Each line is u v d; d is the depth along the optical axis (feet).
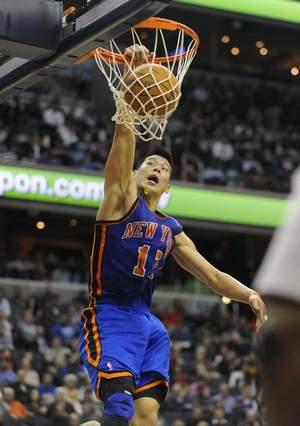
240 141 76.23
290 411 2.62
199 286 66.28
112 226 13.33
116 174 13.19
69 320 56.03
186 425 46.93
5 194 57.47
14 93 15.89
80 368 49.08
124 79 13.05
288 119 82.69
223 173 70.79
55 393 44.11
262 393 2.69
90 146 66.80
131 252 13.37
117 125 13.12
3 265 63.82
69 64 14.25
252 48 86.69
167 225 13.75
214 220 64.95
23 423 40.52
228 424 46.85
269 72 87.92
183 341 59.36
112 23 12.45
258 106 82.84
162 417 47.11
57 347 50.42
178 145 71.20
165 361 13.61
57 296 60.03
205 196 64.90
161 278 72.08
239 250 76.64
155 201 13.99
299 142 79.46
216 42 85.35
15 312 54.60
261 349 2.68
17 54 13.92
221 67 85.25
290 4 69.36
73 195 59.41
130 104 12.96
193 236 77.51
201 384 51.08
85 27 13.00
